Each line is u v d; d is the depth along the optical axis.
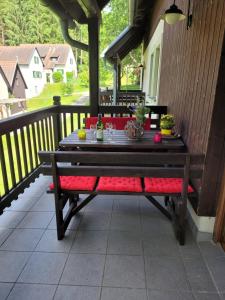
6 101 6.27
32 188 2.89
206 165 1.77
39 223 2.18
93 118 3.40
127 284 1.53
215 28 1.72
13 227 2.11
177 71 3.04
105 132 2.89
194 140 2.15
